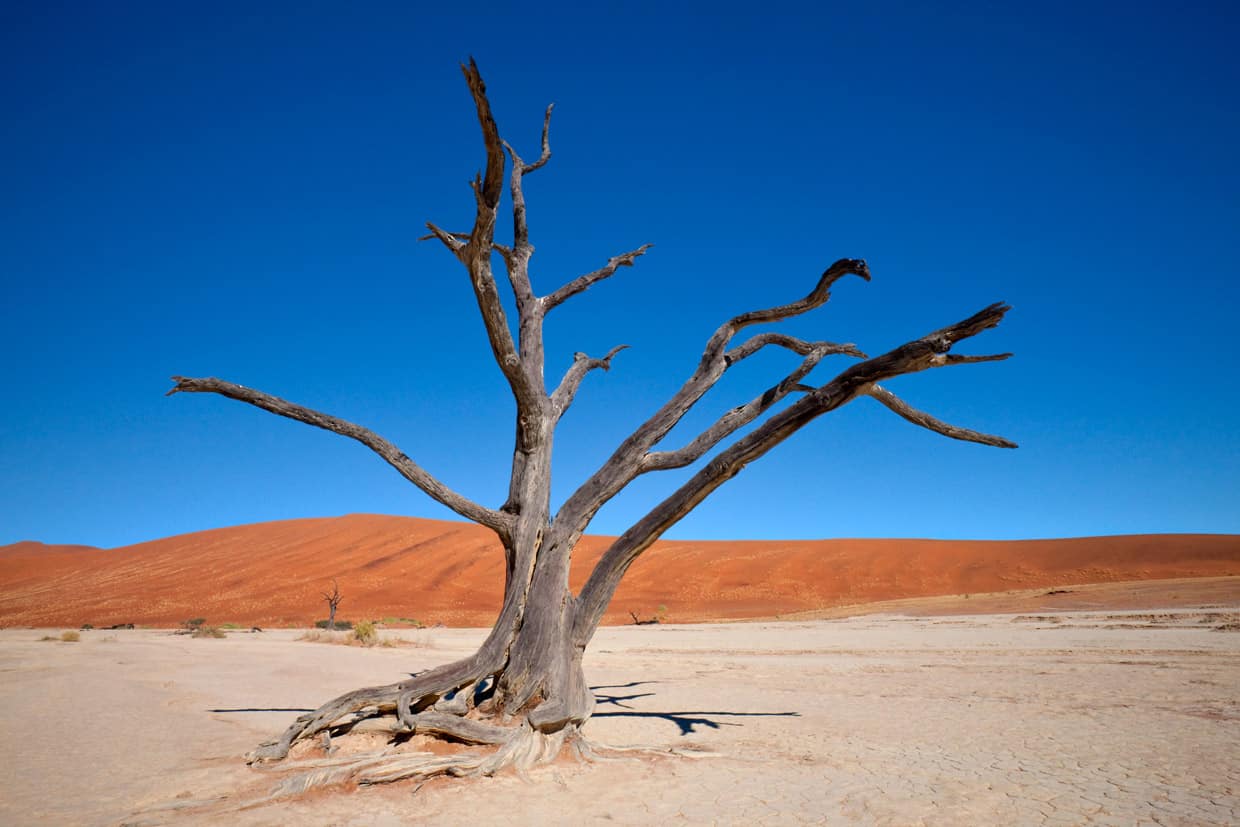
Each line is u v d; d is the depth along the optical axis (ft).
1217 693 39.58
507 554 28.91
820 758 26.96
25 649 83.82
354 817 19.75
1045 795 21.22
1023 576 212.64
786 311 31.24
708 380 30.83
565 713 26.22
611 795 21.94
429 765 23.36
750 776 24.21
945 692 44.50
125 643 100.48
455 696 27.40
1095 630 83.61
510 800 21.36
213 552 305.53
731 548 266.16
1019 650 67.26
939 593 208.13
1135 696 39.45
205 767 25.25
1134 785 22.03
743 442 26.86
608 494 29.37
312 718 25.63
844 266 29.17
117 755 27.55
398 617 203.21
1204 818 18.72
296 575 257.14
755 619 170.81
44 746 29.40
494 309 26.81
